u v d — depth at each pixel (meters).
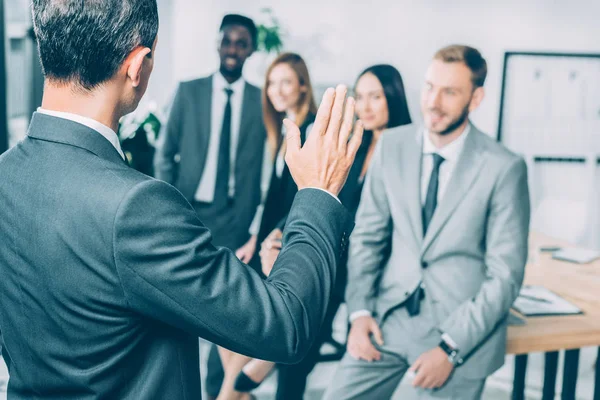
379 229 2.15
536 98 2.92
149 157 2.83
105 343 0.72
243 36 2.76
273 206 2.67
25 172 0.73
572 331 1.93
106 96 0.74
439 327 1.98
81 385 0.72
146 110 2.85
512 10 2.84
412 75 2.79
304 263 0.76
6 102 2.96
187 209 0.73
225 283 0.71
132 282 0.68
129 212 0.67
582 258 2.57
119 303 0.70
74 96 0.74
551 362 2.07
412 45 2.79
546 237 2.90
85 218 0.68
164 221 0.69
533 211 2.98
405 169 2.12
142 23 0.74
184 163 2.83
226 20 2.77
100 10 0.70
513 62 2.88
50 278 0.70
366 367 2.10
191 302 0.69
